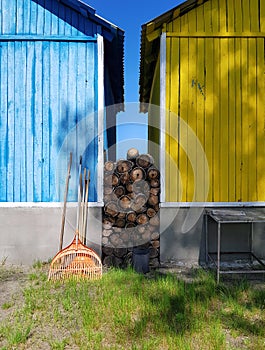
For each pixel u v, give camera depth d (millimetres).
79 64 4809
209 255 4738
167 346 2617
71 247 4227
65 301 3318
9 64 4785
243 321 3004
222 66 4840
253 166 4852
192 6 4750
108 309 3195
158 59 5621
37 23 4809
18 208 4742
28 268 4566
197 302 3332
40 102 4789
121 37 5039
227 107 4840
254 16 4863
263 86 4859
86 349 2574
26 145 4785
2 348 2596
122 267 4672
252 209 4820
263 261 4824
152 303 3285
